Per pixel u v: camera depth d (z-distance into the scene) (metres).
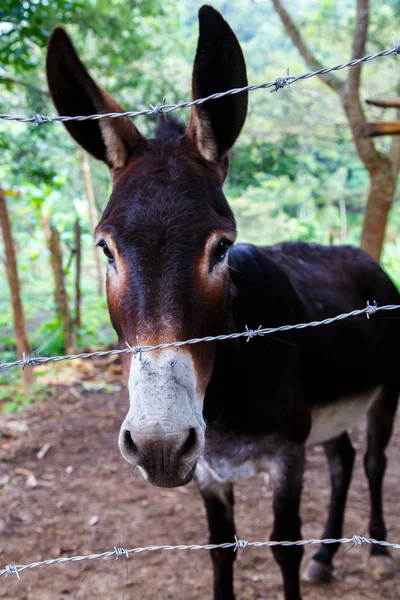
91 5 9.18
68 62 2.22
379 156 8.84
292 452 2.82
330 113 12.68
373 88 12.13
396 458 5.24
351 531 4.12
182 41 14.27
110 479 4.92
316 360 3.12
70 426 5.96
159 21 12.90
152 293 1.83
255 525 4.21
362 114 8.55
